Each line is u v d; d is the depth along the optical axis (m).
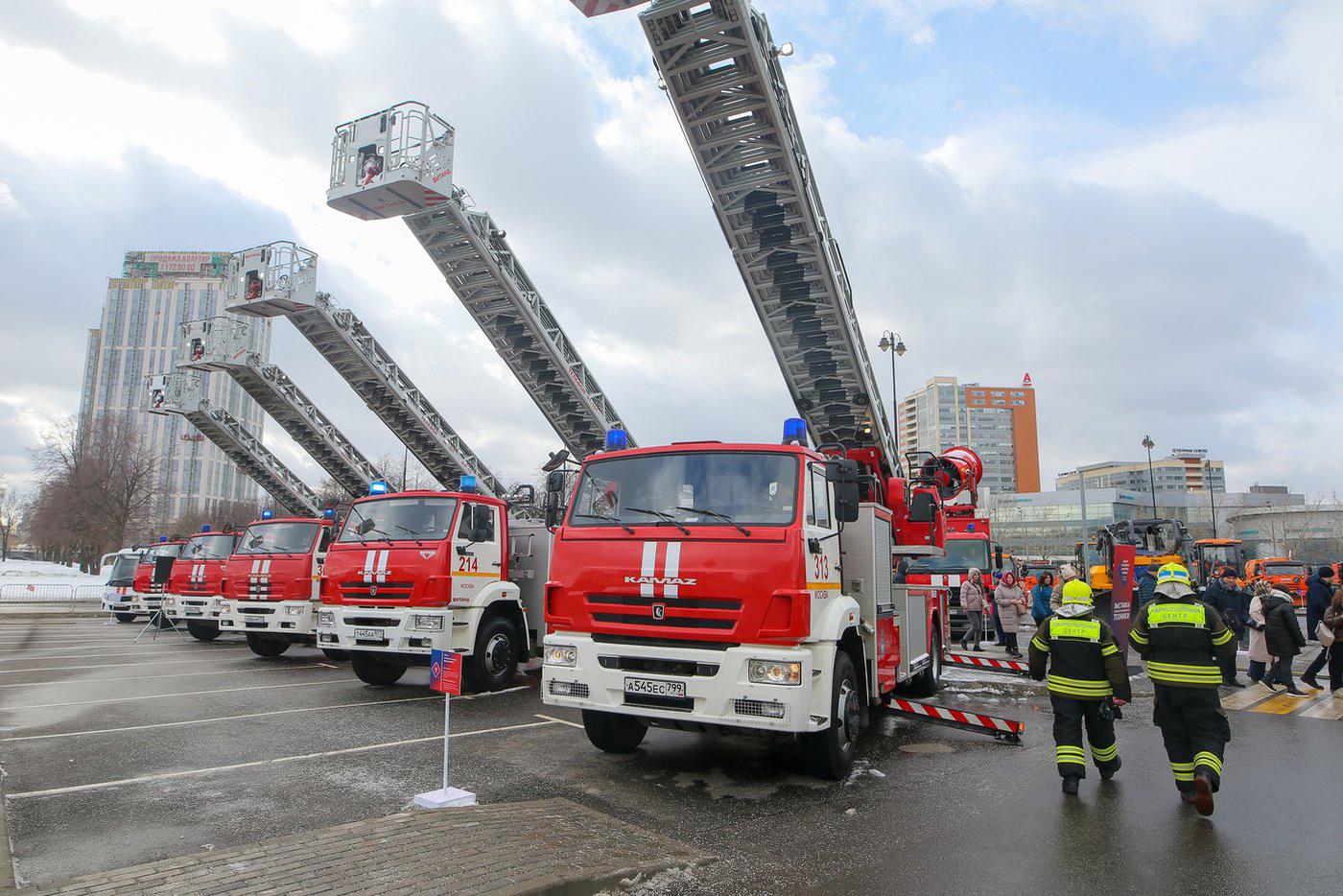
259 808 5.59
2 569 45.56
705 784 6.45
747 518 6.32
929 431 149.75
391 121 18.58
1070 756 6.39
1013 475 147.62
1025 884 4.51
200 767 6.68
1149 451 63.66
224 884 3.91
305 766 6.77
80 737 7.81
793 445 6.68
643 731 7.58
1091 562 34.00
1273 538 70.81
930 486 11.66
